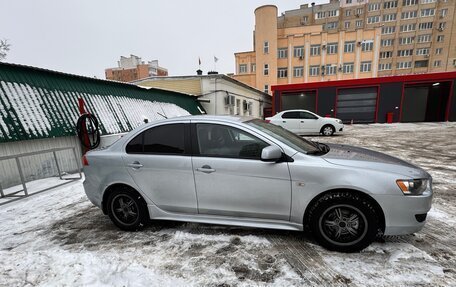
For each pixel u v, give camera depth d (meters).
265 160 2.40
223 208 2.65
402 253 2.31
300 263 2.23
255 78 33.69
